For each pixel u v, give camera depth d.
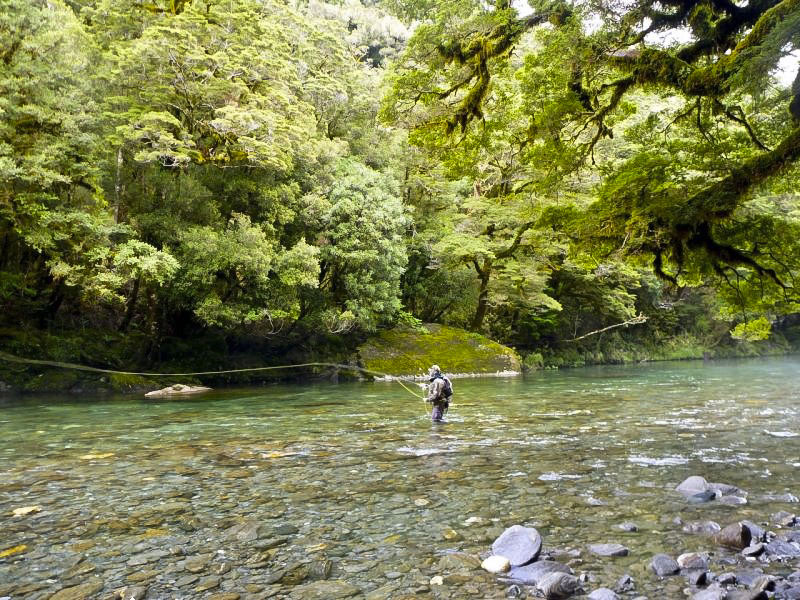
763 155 8.87
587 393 17.23
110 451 8.52
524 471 6.80
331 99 28.20
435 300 32.03
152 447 8.82
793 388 18.03
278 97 20.05
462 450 8.24
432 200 31.69
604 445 8.47
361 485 6.24
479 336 29.06
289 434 10.03
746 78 7.40
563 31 9.47
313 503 5.54
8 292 19.75
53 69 16.08
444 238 27.97
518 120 12.39
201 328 24.44
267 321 24.06
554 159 11.42
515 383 21.62
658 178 10.20
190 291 19.44
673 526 4.68
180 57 17.88
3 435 10.18
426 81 11.46
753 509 5.11
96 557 4.13
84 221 16.23
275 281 21.31
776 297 11.05
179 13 21.17
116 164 19.11
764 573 3.65
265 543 4.41
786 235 9.84
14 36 15.75
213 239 18.47
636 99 22.34
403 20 11.34
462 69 11.38
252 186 20.98
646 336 45.41
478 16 10.20
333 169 24.34
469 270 31.61
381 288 24.06
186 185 19.50
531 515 5.03
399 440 9.22
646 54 9.68
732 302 11.69
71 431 10.61
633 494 5.69
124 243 17.97
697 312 47.16
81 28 18.92
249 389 20.45
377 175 25.30
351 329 25.45
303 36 29.11
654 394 16.66
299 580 3.69
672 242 10.81
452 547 4.28
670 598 3.33
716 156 10.26
